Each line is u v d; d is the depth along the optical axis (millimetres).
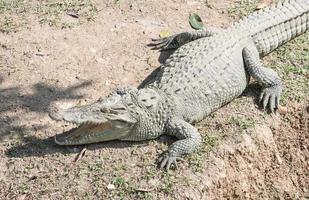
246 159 4520
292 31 4996
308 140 4703
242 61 4770
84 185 4340
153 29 5137
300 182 4660
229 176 4445
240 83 4711
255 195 4547
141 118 4480
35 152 4492
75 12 5238
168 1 5301
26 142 4543
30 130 4602
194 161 4418
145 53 4992
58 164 4438
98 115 4406
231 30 4875
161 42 5031
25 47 5016
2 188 4359
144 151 4488
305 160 4691
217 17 5219
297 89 4758
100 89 4797
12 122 4637
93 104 4438
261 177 4578
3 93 4773
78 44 5035
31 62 4934
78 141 4469
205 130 4574
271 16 4953
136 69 4902
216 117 4641
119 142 4535
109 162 4434
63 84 4820
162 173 4367
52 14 5223
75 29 5125
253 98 4727
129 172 4383
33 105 4715
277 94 4680
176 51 4840
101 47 5023
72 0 5301
